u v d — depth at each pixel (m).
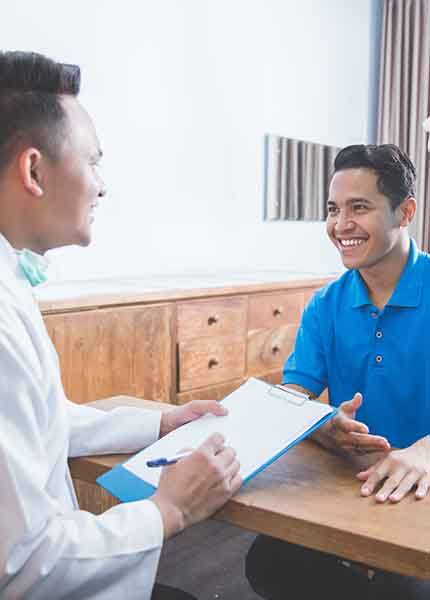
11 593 0.77
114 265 2.89
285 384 1.54
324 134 4.12
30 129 0.87
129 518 0.85
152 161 3.01
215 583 2.12
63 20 2.60
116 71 2.82
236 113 3.45
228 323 2.64
